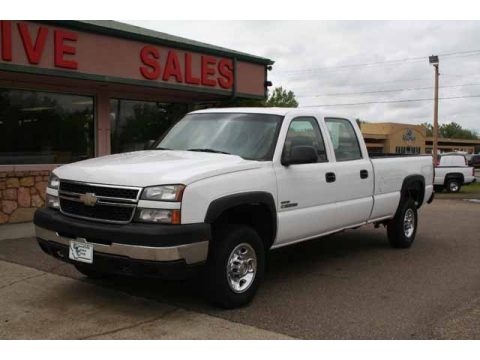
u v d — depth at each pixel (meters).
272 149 5.58
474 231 10.12
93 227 4.64
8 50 8.60
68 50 9.44
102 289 5.59
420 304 5.33
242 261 5.12
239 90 12.92
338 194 6.42
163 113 13.24
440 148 96.75
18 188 9.85
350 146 6.95
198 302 5.21
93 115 11.49
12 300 5.20
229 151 5.66
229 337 4.32
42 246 5.25
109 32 10.02
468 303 5.39
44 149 10.72
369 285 6.05
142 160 5.20
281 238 5.61
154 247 4.39
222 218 5.21
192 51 11.66
